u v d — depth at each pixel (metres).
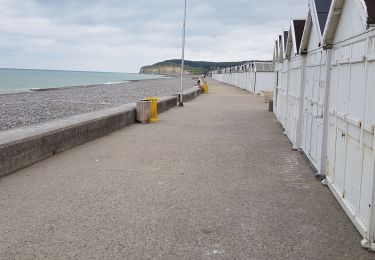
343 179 6.19
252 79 45.38
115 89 56.00
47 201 6.25
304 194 6.87
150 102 17.12
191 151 10.56
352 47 5.81
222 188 7.16
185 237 5.00
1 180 7.40
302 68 10.38
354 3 5.73
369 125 4.80
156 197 6.56
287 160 9.62
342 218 5.74
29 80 112.12
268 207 6.18
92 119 12.16
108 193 6.72
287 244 4.86
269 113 21.50
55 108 26.69
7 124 18.61
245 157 9.91
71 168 8.45
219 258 4.47
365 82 5.06
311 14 9.01
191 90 36.50
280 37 17.41
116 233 5.08
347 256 4.56
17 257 4.39
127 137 12.82
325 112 7.48
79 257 4.41
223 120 18.08
